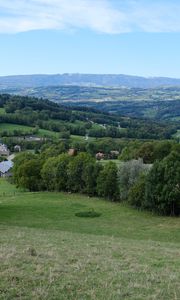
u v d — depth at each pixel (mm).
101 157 157500
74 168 95000
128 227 59750
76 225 59594
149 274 18328
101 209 74750
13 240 26688
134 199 75438
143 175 76750
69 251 23016
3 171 152250
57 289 15539
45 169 103125
